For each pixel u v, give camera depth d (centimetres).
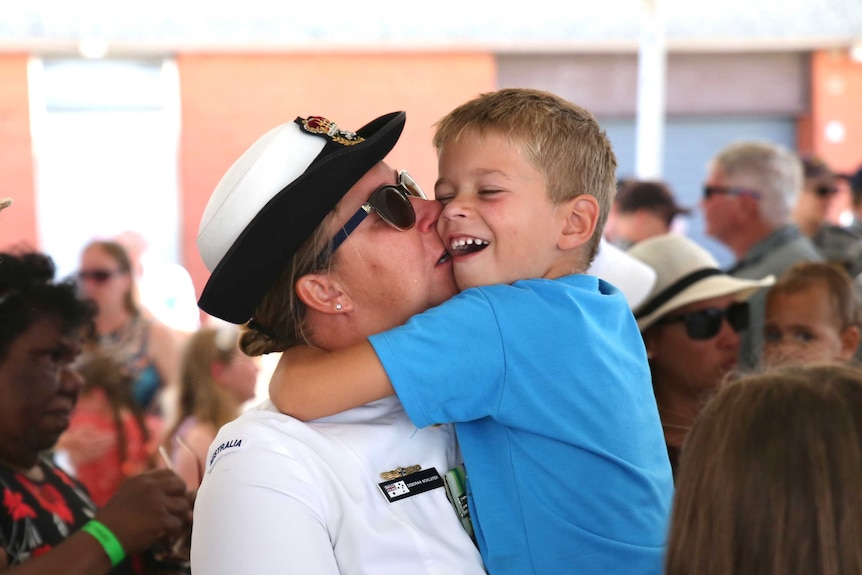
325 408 152
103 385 346
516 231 167
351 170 156
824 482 112
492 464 158
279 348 171
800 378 122
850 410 116
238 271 156
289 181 157
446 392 150
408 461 159
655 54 652
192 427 331
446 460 164
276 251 157
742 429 119
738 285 276
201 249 164
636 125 997
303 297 161
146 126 893
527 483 155
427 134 938
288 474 147
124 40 869
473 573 153
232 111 902
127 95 886
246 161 159
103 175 884
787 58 1026
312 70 916
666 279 281
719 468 119
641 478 161
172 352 411
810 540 112
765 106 1030
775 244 440
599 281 183
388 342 150
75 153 877
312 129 161
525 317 155
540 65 971
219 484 149
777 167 439
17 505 196
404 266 162
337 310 163
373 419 162
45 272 216
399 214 162
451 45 934
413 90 935
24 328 203
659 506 164
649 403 171
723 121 1034
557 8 949
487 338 152
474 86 945
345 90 924
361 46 916
